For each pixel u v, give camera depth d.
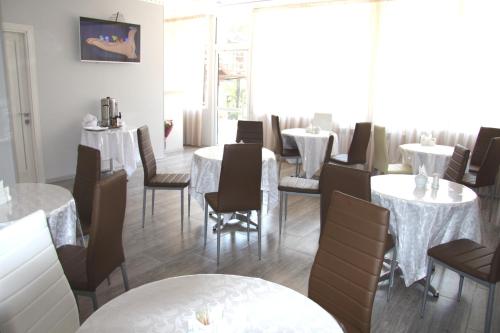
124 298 1.42
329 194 2.72
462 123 5.50
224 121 8.31
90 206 2.78
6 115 4.34
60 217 2.27
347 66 6.35
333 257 1.78
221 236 3.72
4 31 4.59
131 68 6.10
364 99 6.28
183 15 8.12
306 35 6.64
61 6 5.08
